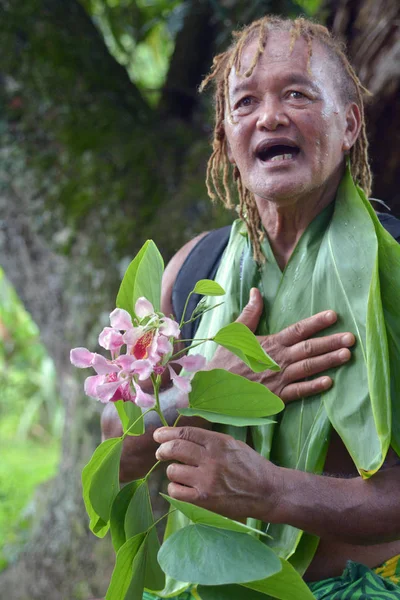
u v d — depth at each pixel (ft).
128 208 11.02
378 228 5.46
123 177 11.14
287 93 5.63
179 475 5.01
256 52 5.70
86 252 11.13
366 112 9.45
